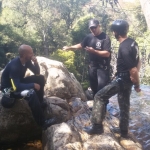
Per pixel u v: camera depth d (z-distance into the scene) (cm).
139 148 345
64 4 4000
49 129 355
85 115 402
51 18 3706
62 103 402
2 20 3678
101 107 333
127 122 351
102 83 406
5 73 352
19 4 3806
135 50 312
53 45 3691
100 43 405
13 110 379
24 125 388
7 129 384
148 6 383
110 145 322
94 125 341
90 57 425
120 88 325
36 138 405
